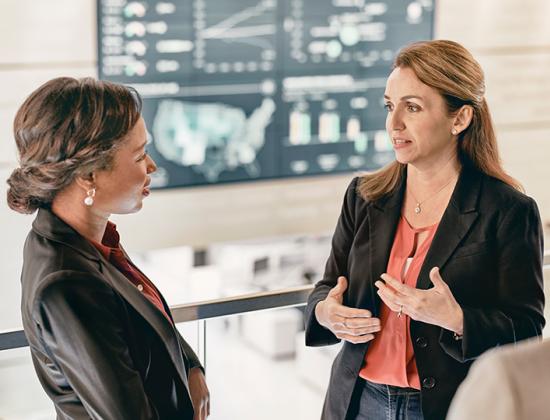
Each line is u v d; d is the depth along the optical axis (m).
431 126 2.03
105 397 1.61
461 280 2.05
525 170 7.63
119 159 1.69
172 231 6.83
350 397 2.16
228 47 6.71
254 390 5.22
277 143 7.05
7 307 5.66
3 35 5.86
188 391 1.81
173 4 6.45
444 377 2.05
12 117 5.93
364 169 7.41
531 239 2.06
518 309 2.04
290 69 6.96
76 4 6.07
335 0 6.98
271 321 6.21
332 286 2.25
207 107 6.75
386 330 2.12
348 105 7.23
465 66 2.03
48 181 1.67
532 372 1.08
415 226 2.14
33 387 2.14
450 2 7.24
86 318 1.61
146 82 6.49
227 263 7.00
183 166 6.77
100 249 1.78
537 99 7.56
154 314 1.74
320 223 7.34
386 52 7.23
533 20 7.43
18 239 5.77
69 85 1.67
